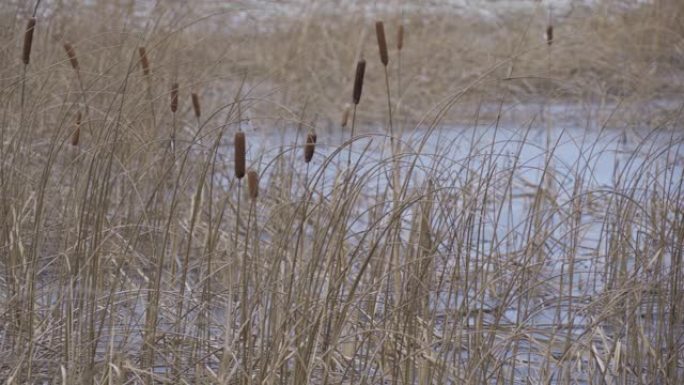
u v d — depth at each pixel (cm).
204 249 1600
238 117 1451
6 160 1766
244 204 2144
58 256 1441
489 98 3412
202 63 2411
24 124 1714
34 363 1341
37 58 2195
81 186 1545
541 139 3070
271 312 1243
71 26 2611
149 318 1334
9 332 1433
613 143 3030
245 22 3834
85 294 1327
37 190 1612
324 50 3912
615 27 4028
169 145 1670
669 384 1397
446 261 1397
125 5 2758
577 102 3569
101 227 1388
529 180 2561
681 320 1462
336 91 3669
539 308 1596
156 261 1540
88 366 1246
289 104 3106
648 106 3344
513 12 4522
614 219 1956
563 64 3716
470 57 3888
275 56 3503
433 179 1528
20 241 1552
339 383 1281
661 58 3791
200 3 3434
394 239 1447
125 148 1838
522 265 1594
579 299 1670
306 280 1275
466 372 1339
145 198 1817
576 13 4353
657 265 1505
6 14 2384
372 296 1441
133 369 1215
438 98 3441
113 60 2173
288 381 1311
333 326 1321
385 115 3406
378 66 3759
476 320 1422
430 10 4453
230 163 2380
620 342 1416
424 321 1410
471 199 1485
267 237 1909
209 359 1400
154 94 2072
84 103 1612
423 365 1354
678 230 1544
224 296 1545
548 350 1369
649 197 2120
